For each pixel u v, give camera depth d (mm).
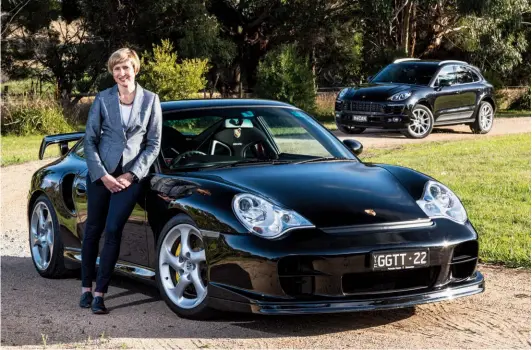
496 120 24250
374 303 4496
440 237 4695
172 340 4492
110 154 5102
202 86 23922
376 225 4633
